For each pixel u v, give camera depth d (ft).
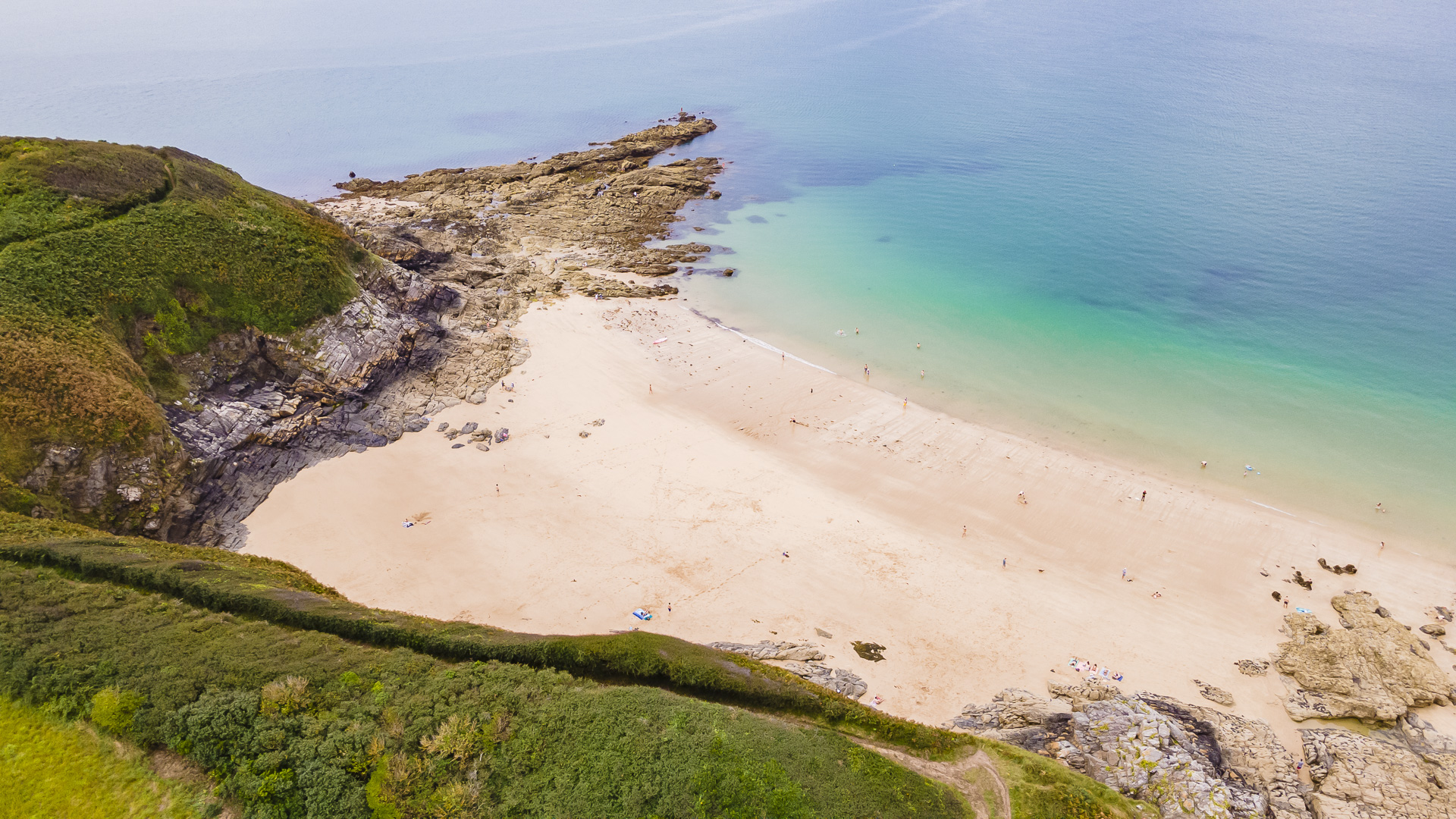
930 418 223.71
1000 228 359.46
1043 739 122.93
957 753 111.34
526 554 169.27
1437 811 114.83
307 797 91.09
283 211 239.71
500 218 365.40
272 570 149.79
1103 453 206.49
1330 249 313.32
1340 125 442.91
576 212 382.42
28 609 112.68
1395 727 132.05
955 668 142.31
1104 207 370.12
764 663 132.36
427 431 211.00
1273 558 169.99
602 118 580.30
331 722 99.81
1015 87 575.79
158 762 93.61
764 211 393.70
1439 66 540.11
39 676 100.07
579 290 297.53
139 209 217.97
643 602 156.76
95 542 136.87
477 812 92.43
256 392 204.85
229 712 97.81
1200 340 260.62
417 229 328.29
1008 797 104.73
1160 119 477.77
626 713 106.52
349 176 461.78
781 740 105.70
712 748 101.96
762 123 545.44
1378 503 185.26
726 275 320.50
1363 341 253.65
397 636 118.11
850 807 97.45
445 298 265.34
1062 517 183.11
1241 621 154.51
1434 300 273.33
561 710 106.11
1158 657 146.10
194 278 206.18
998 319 280.51
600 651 116.88
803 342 268.00
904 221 374.22
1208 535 176.76
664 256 337.11
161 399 185.47
